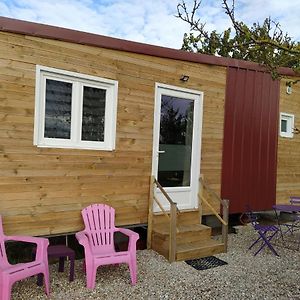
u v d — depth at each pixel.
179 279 4.24
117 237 5.20
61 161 4.54
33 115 4.29
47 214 4.45
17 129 4.19
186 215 5.82
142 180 5.38
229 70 6.53
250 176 6.96
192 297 3.75
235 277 4.37
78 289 3.86
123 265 4.70
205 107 6.22
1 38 4.06
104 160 4.95
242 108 6.78
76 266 4.59
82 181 4.74
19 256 4.62
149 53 5.34
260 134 7.12
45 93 4.42
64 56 4.52
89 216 4.58
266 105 7.21
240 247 5.73
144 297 3.71
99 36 4.79
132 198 5.27
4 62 4.08
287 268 4.77
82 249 5.06
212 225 6.58
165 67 5.61
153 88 5.48
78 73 4.64
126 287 3.96
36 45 4.29
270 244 5.65
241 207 6.82
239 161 6.77
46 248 3.70
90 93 4.84
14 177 4.19
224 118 6.51
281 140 7.57
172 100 5.83
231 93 6.59
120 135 5.12
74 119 4.69
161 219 5.57
